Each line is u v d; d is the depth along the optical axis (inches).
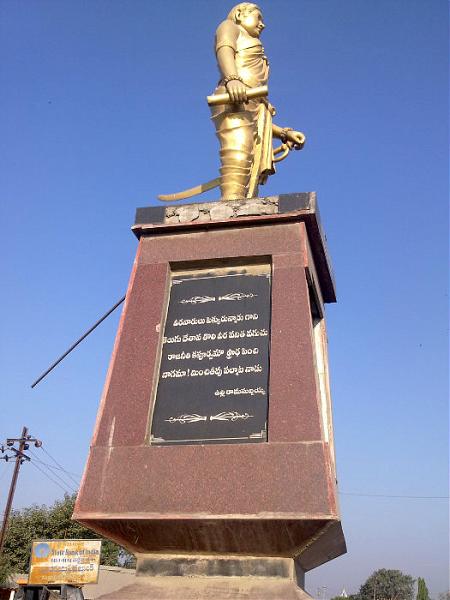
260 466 281.6
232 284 355.9
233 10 483.8
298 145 478.6
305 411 294.7
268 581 277.7
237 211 372.5
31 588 595.2
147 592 277.0
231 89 398.6
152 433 309.7
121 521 281.7
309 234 374.0
